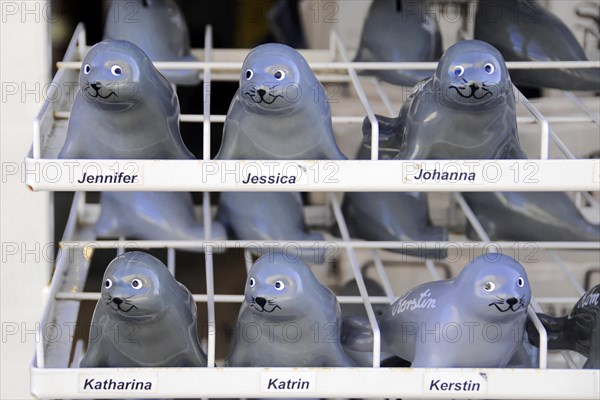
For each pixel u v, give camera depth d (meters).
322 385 1.30
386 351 1.46
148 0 1.77
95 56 1.28
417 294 1.40
